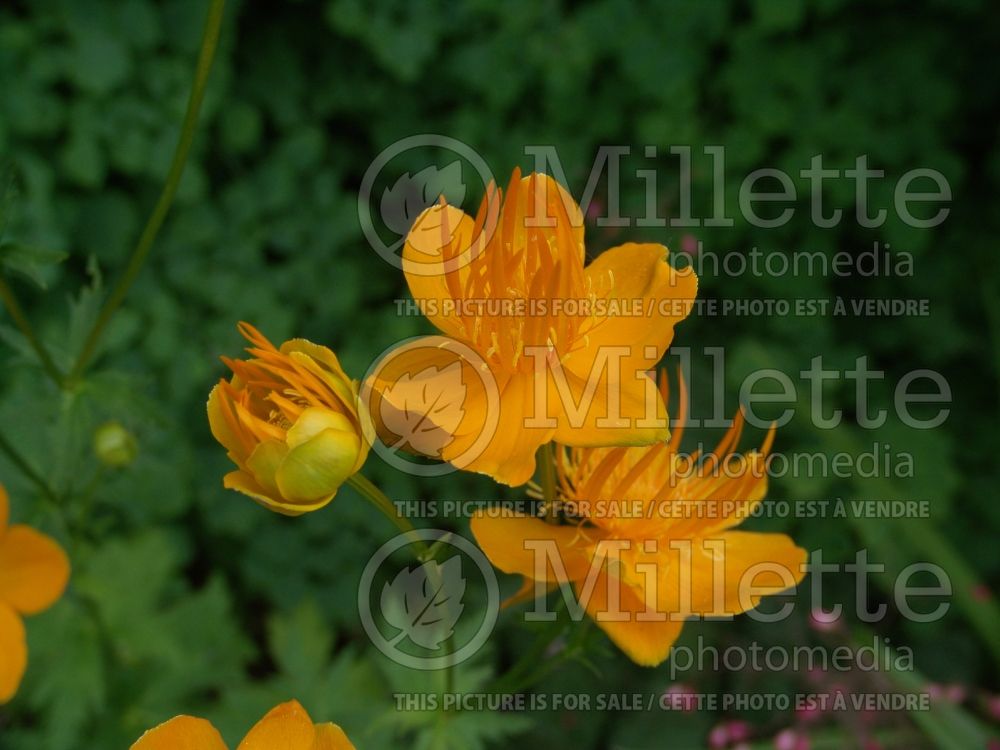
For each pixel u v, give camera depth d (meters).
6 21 0.62
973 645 0.68
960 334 0.71
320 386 0.38
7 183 0.45
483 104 0.71
